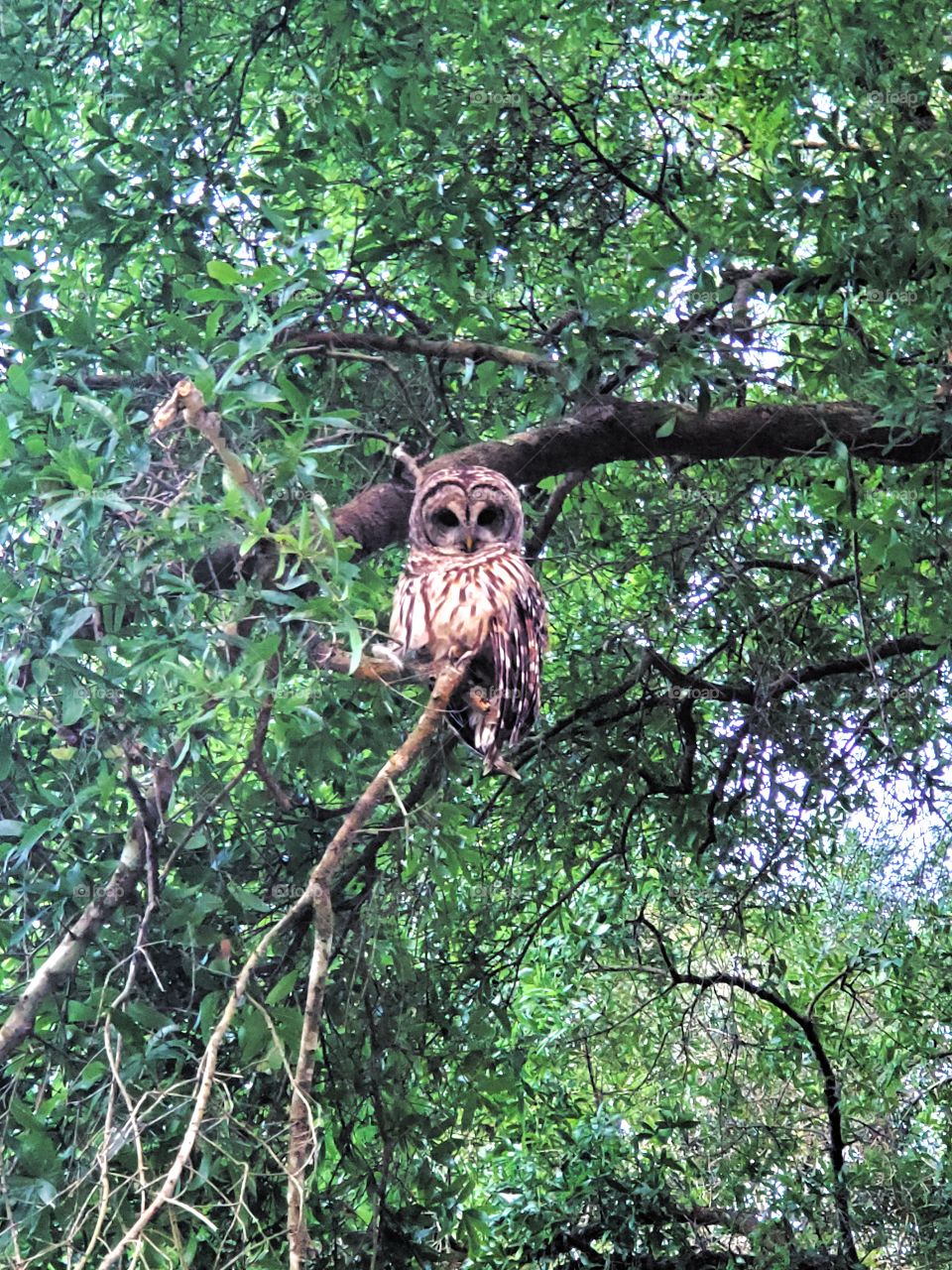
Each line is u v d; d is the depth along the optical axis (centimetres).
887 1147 831
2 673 378
